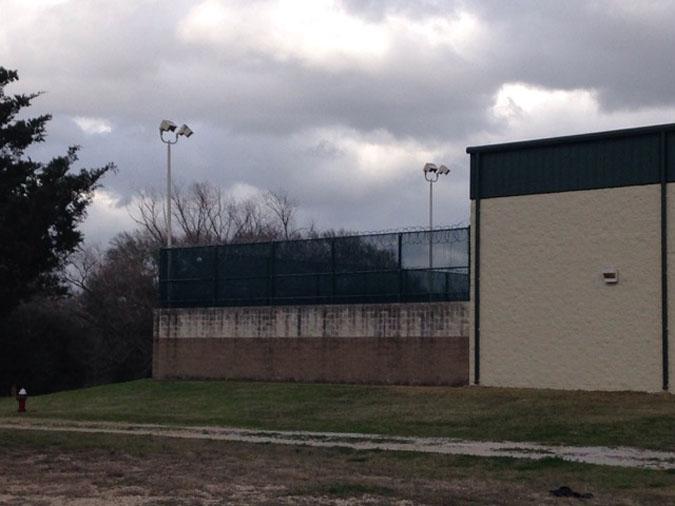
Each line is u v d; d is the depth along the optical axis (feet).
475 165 110.83
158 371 135.85
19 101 78.69
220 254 132.46
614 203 100.99
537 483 56.80
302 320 123.34
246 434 86.79
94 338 217.56
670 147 98.02
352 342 118.83
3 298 80.74
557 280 104.27
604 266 101.30
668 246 97.45
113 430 92.27
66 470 63.57
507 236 108.06
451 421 91.76
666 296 97.19
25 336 196.44
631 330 99.35
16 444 78.84
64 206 77.97
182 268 136.05
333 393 112.37
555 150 105.29
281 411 104.58
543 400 98.22
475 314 109.60
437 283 113.60
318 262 123.44
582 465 63.31
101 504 49.73
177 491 53.88
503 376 107.24
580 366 102.32
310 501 50.26
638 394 97.35
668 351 97.04
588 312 102.17
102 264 238.68
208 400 116.06
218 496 52.06
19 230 75.51
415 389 110.42
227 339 129.90
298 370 123.13
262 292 128.06
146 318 221.87
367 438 82.43
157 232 243.40
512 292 107.24
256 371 126.93
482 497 51.67
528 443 78.13
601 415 89.35
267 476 59.72
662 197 97.81
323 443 78.89
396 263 116.98
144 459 69.00
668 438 77.97
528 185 106.83
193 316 133.39
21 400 115.24
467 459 67.10
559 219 104.47
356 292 119.75
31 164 78.38
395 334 115.44
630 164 100.27
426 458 68.13
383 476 59.93
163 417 104.32
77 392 131.54
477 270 109.81
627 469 61.87
